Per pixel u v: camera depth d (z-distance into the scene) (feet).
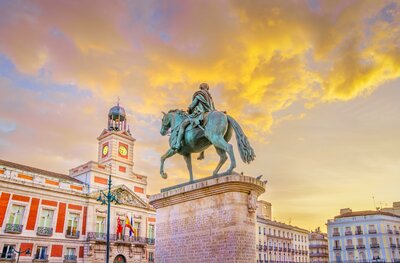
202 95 28.14
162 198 27.55
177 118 29.27
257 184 23.67
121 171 150.71
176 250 25.53
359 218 202.49
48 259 113.09
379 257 191.01
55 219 118.83
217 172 26.04
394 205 228.63
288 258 203.92
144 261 143.33
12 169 112.68
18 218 110.01
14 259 104.27
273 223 198.08
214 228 23.57
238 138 25.16
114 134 153.07
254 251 22.80
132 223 139.64
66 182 126.82
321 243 258.78
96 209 131.95
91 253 124.36
